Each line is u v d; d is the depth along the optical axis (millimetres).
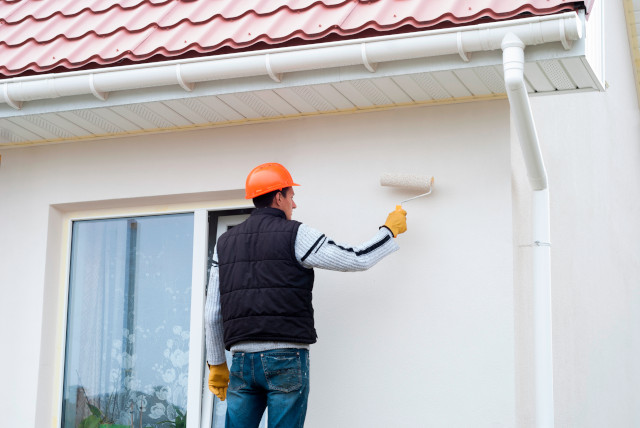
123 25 4895
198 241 5051
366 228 4594
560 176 6023
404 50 4000
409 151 4578
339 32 4168
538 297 4352
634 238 9000
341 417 4461
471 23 3965
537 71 4078
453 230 4418
